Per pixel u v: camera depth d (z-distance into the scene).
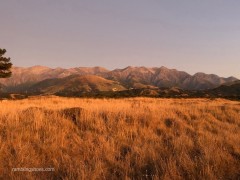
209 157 6.01
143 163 5.84
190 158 6.17
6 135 7.37
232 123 10.99
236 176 5.40
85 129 8.61
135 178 5.30
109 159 6.04
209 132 8.76
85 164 5.80
